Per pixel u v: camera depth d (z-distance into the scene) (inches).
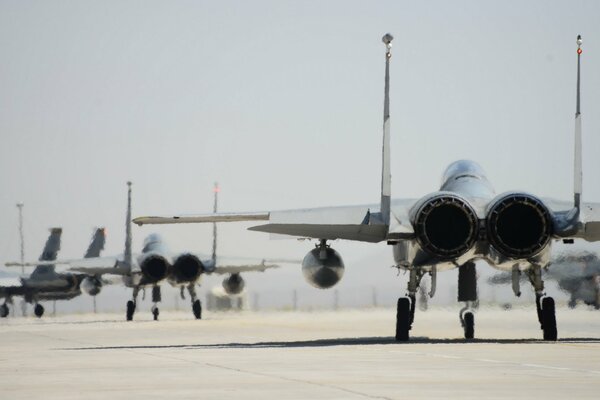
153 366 1867.6
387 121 2556.6
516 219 2551.7
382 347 2397.9
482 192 2726.4
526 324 4478.3
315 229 2544.3
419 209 2476.6
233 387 1467.8
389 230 2476.6
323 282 2933.1
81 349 2534.5
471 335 3004.4
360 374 1651.1
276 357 2071.9
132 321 5979.3
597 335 3248.0
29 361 2060.8
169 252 5748.0
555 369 1718.8
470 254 2544.3
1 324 5979.3
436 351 2209.6
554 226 2468.0
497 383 1493.6
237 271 6107.3
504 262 2571.4
